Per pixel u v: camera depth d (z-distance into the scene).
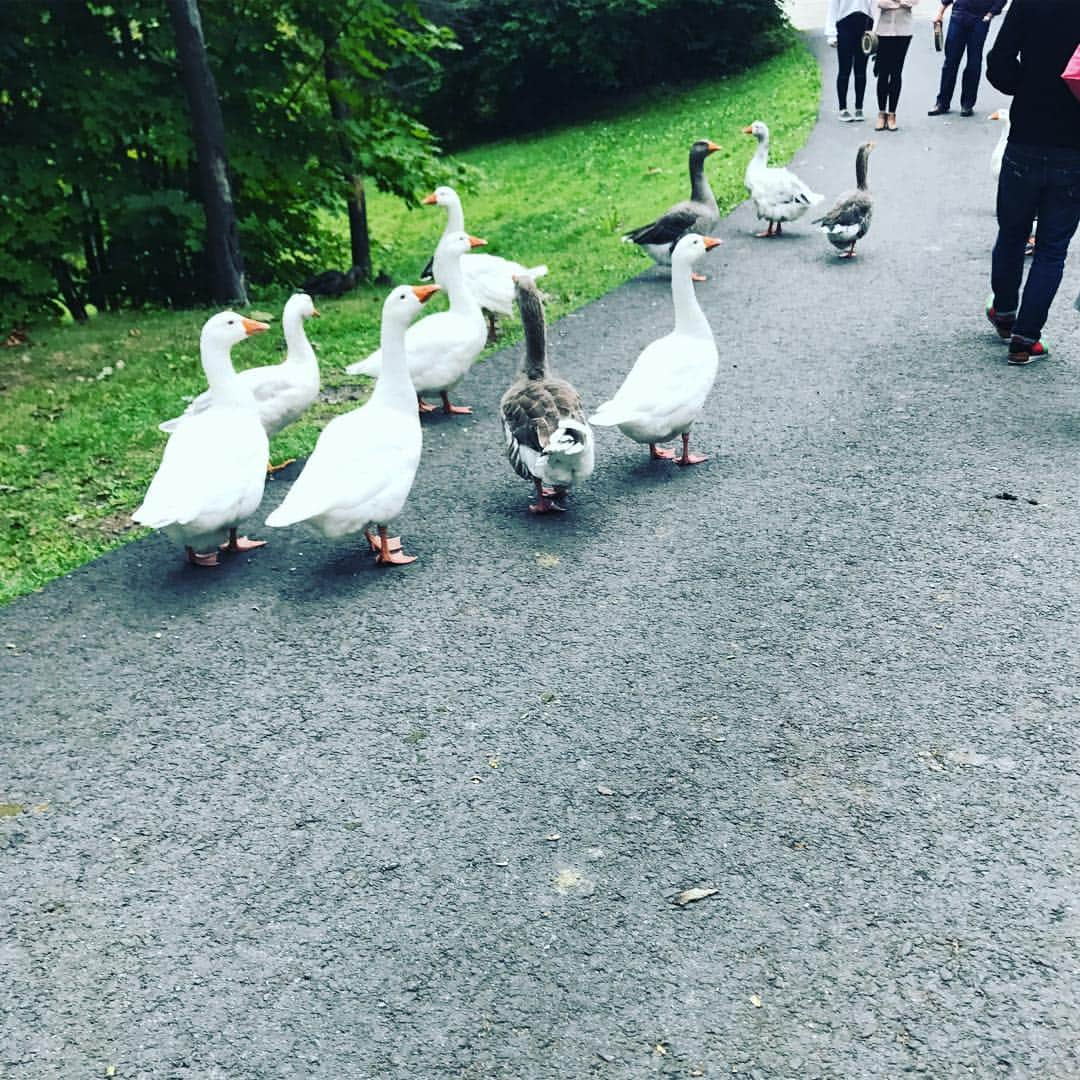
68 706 4.42
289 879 3.41
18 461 7.28
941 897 3.14
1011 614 4.54
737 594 4.90
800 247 11.27
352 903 3.30
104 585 5.47
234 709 4.32
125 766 4.02
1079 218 6.84
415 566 5.43
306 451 7.14
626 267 11.54
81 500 6.62
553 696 4.25
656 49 26.95
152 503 5.08
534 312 5.79
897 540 5.25
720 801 3.60
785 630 4.58
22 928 3.29
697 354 6.08
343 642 4.77
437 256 7.35
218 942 3.19
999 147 10.95
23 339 10.71
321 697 4.36
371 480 5.16
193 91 11.04
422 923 3.20
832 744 3.84
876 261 10.31
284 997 2.98
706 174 16.06
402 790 3.78
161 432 7.68
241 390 5.89
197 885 3.42
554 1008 2.88
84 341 10.46
